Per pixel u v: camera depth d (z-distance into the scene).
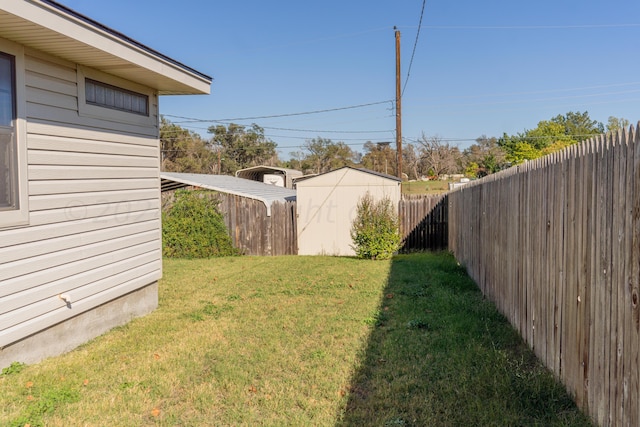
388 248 11.38
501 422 2.92
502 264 5.59
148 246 6.27
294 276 8.93
